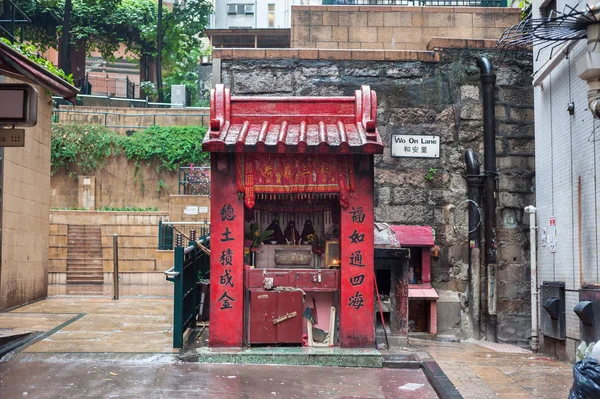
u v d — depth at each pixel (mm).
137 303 15008
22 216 14352
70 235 23969
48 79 8586
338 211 11336
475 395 7801
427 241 13250
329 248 10773
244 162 10344
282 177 10336
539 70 12375
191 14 39312
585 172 10344
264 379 8688
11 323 11906
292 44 15602
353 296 10344
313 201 11445
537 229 12711
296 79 14156
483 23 15703
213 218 10359
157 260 22875
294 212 11547
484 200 13750
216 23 48156
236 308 10266
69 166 28703
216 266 10297
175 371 9000
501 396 7781
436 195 13953
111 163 28938
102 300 15594
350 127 10672
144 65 39281
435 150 14008
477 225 13688
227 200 10367
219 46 42031
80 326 11820
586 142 10305
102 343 10461
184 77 39844
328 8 15633
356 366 9758
